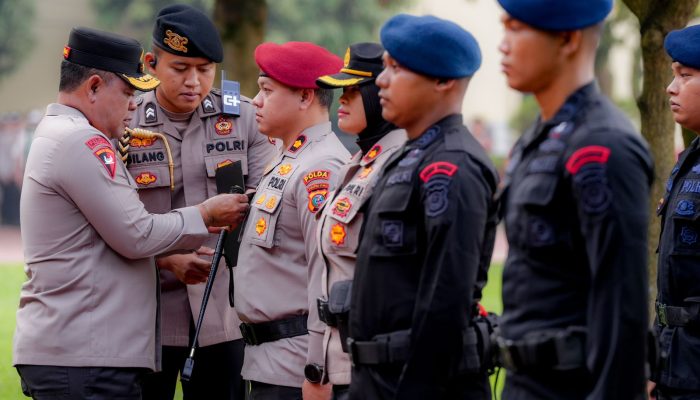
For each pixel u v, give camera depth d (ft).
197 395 20.56
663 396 17.26
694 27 17.54
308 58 17.88
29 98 119.34
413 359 12.99
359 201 15.20
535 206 12.12
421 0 121.39
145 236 17.61
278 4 109.81
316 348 16.43
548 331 12.13
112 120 18.13
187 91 19.63
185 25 19.39
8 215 91.40
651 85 23.52
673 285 17.20
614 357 11.46
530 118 109.70
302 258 17.87
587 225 11.66
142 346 17.75
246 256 18.21
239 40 33.60
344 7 114.01
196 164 20.27
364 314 13.83
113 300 17.58
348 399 14.26
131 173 20.12
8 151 90.17
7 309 44.14
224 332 20.07
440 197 13.10
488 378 14.01
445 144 13.55
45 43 119.55
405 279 13.53
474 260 13.05
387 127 15.87
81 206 17.35
